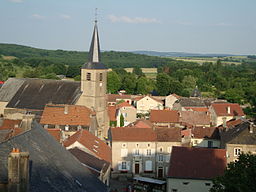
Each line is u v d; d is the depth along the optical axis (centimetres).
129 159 7331
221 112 12119
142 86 19300
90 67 8950
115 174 7262
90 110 8325
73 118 7856
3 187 2242
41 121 7781
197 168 5788
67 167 3356
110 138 7538
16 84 9812
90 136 6506
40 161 2905
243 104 17088
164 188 6366
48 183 2692
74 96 9094
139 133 7488
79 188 3102
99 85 9081
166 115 10875
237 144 6725
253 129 6894
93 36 9062
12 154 2228
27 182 2295
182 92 18800
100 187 3653
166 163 7419
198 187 5697
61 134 6369
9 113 9319
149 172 7381
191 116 10956
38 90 9488
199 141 8400
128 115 12788
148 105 15325
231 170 3741
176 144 7425
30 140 3147
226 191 3625
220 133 8162
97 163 5147
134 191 6222
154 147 7406
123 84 19675
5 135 4878
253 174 3475
